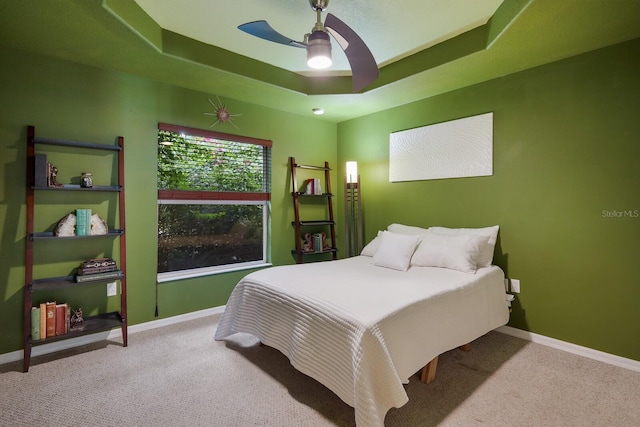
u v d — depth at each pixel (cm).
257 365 231
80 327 250
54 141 244
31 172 239
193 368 227
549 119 264
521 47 236
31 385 205
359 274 256
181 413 178
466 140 317
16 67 240
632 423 171
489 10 222
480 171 307
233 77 295
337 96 344
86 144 256
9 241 238
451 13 224
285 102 365
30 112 244
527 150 277
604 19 199
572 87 252
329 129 446
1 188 236
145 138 298
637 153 225
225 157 356
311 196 430
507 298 278
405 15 226
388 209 391
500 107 293
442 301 210
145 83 297
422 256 286
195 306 329
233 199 362
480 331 241
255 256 389
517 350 257
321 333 182
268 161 389
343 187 445
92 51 245
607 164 237
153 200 304
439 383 208
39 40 228
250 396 194
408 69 290
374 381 158
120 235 268
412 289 214
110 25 209
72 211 262
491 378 215
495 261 297
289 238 406
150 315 302
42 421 171
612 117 234
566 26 207
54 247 256
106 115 277
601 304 240
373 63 203
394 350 171
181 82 307
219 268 356
